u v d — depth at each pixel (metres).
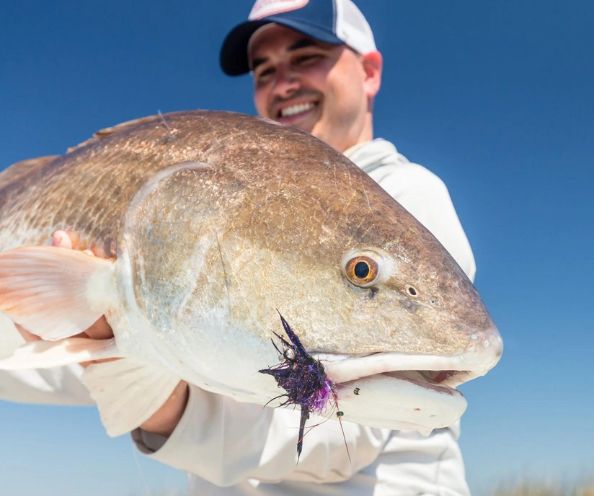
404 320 0.50
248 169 0.55
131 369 0.58
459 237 0.75
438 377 0.51
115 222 0.56
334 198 0.54
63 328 0.54
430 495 0.73
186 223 0.54
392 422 0.50
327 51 0.99
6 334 0.60
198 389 0.63
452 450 0.77
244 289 0.52
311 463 0.68
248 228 0.53
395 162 0.85
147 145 0.59
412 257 0.52
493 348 0.49
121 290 0.55
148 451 0.64
